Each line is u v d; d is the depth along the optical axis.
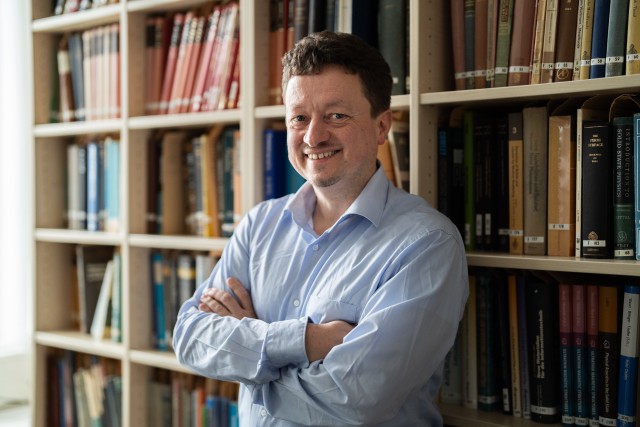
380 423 1.46
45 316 2.59
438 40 1.76
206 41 2.16
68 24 2.44
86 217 2.50
